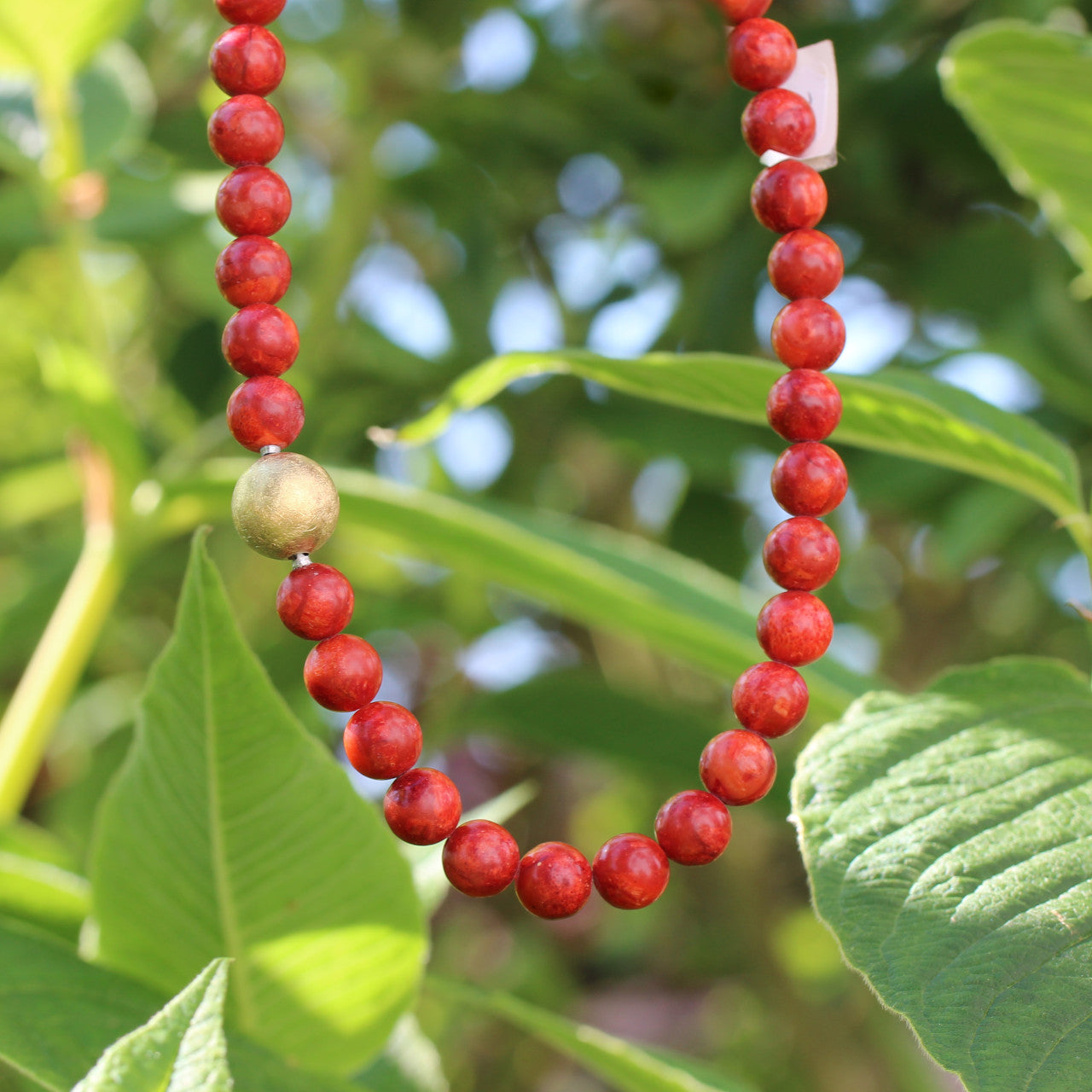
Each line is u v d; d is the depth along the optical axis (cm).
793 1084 132
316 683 54
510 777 132
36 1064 54
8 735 66
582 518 116
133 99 73
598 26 79
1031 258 83
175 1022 50
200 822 55
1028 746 54
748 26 56
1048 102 62
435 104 92
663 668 118
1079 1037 50
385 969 57
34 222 79
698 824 54
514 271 109
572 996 147
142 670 109
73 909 59
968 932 51
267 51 55
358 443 94
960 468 58
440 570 112
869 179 89
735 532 96
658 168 87
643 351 93
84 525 122
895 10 80
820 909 52
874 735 54
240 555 103
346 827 56
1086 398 81
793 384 56
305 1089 55
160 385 107
